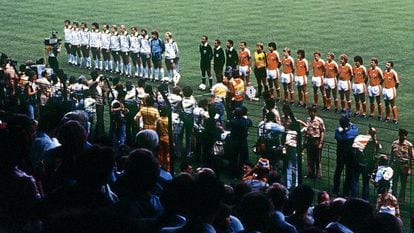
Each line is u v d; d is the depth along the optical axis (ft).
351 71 103.30
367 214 28.60
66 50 143.02
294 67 110.32
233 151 72.13
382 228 22.48
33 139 36.88
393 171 65.77
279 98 112.98
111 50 131.54
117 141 78.64
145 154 24.09
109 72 133.28
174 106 80.69
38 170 31.30
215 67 117.08
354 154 67.21
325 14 165.48
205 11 172.55
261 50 111.96
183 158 79.71
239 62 116.47
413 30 149.18
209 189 21.27
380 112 100.17
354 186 68.33
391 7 170.40
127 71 130.41
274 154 70.33
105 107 96.27
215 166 73.31
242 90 99.71
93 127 86.38
